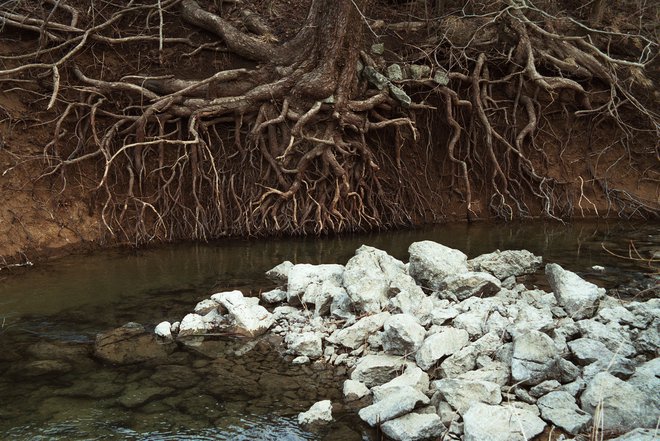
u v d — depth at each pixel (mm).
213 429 4641
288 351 6188
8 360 5840
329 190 12227
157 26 12938
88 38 11914
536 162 15109
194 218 11727
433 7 15852
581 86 14961
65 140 11125
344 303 6922
